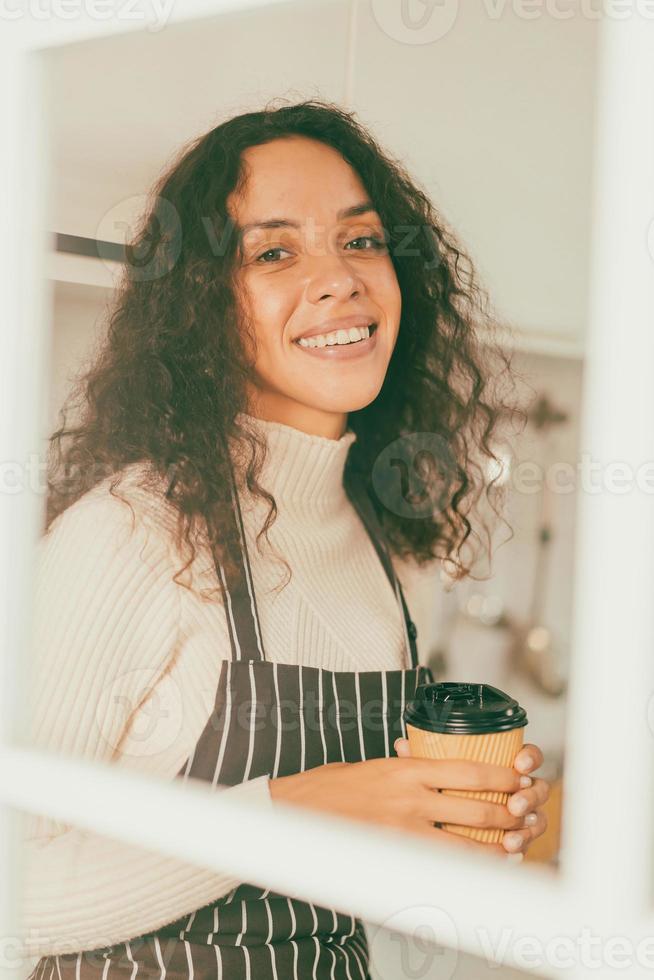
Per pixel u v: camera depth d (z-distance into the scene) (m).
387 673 0.88
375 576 0.99
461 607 1.31
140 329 0.96
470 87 1.15
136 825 0.46
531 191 1.21
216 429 0.90
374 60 1.10
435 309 1.18
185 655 0.80
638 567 0.32
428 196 1.17
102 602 0.78
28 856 0.70
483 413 1.25
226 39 1.02
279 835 0.42
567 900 0.33
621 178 0.32
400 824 0.66
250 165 0.95
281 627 0.86
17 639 0.54
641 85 0.31
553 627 1.34
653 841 0.32
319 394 0.96
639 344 0.31
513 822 0.66
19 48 0.54
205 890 0.70
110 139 1.00
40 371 0.56
